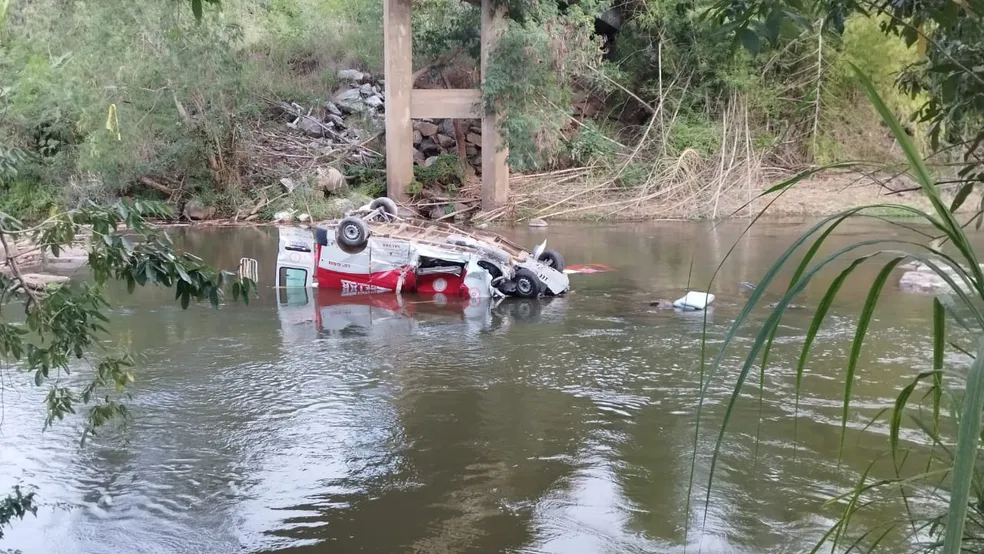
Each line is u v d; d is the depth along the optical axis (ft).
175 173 77.10
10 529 17.04
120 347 31.45
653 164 82.38
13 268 15.56
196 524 17.34
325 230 43.55
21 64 72.43
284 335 33.63
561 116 76.59
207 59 71.20
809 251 5.89
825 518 17.11
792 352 29.84
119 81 69.92
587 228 68.13
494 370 28.55
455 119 81.30
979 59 11.14
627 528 16.94
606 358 29.89
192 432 22.67
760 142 85.76
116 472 19.99
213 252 55.47
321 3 93.66
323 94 88.84
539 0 73.87
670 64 88.48
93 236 14.44
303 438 22.18
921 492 17.92
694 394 25.62
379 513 17.81
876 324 33.60
